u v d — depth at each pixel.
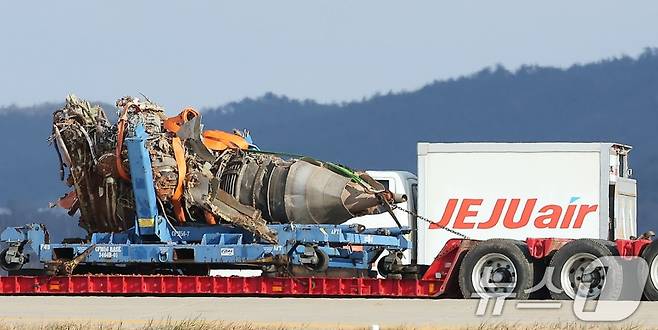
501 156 109.06
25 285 99.56
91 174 103.00
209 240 100.50
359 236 100.06
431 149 109.81
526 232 108.62
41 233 103.06
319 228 98.75
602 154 108.00
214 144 103.56
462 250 94.56
